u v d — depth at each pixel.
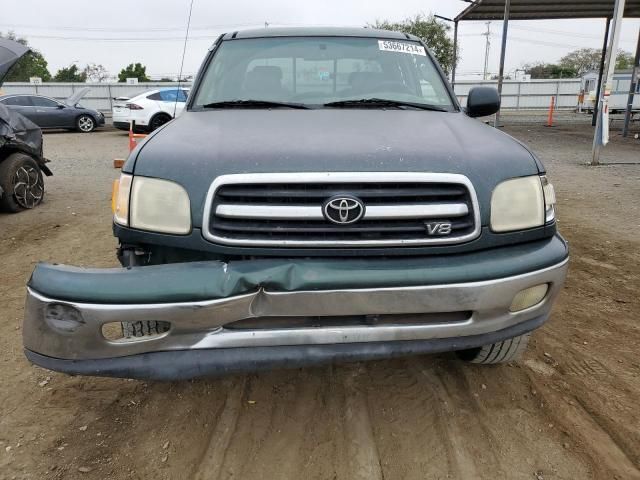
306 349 2.10
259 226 2.12
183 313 1.99
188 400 2.81
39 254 5.10
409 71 3.60
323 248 2.11
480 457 2.40
